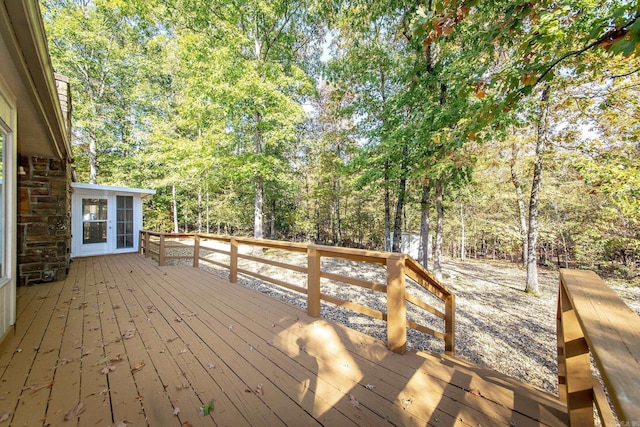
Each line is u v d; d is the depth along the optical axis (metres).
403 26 7.34
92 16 10.60
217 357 2.03
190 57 8.02
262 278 3.64
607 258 8.77
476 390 1.60
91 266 5.96
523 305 5.96
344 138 10.37
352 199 17.53
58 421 1.39
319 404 1.52
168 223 16.66
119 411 1.46
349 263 9.34
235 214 16.86
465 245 17.00
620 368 0.56
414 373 1.79
